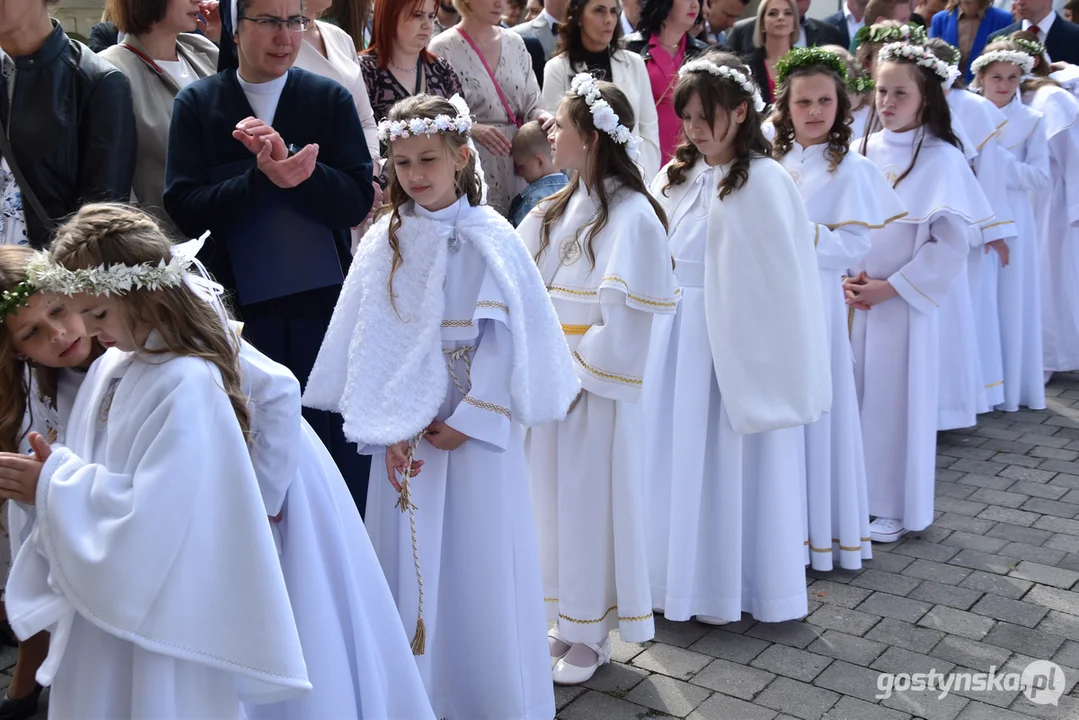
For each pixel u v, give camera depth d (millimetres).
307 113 3307
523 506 2965
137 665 2141
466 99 4844
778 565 3725
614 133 3252
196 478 2129
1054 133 6426
